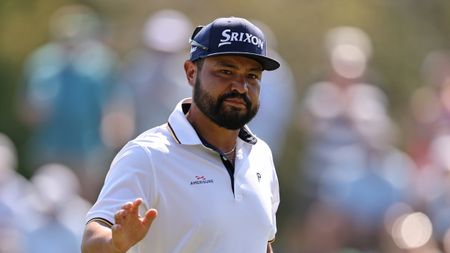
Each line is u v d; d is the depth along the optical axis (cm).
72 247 3978
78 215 4053
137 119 4556
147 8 6191
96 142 4547
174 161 1795
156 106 4497
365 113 4669
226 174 1814
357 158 4547
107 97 4597
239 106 1809
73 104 4522
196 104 1828
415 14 6481
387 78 6269
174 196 1781
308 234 4850
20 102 5969
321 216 4538
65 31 4625
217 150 1817
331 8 6288
